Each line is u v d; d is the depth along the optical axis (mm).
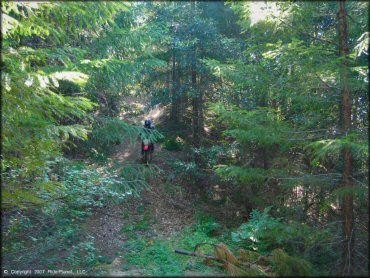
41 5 5543
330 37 6781
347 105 5402
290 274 4637
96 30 9242
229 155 10555
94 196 10430
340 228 5566
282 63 5844
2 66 5410
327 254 5113
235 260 6184
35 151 5836
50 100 5523
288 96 6070
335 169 6652
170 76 13516
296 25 5824
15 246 6723
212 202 11461
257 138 5734
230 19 10820
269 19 5832
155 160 13773
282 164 7133
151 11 12289
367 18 5219
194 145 12438
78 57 7996
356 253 4930
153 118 17359
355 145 4305
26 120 5539
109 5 5078
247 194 9398
